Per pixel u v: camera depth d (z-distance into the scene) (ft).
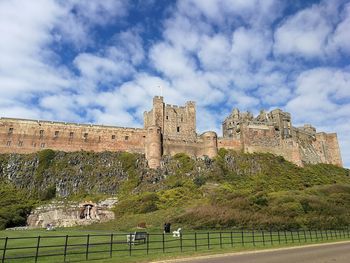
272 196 222.69
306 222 175.11
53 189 281.33
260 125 384.27
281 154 378.94
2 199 252.42
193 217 183.42
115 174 305.53
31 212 245.65
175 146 342.64
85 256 77.25
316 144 445.78
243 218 176.65
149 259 69.67
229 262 65.36
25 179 283.18
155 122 355.97
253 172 331.16
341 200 221.25
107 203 260.42
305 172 347.56
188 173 309.63
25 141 312.71
